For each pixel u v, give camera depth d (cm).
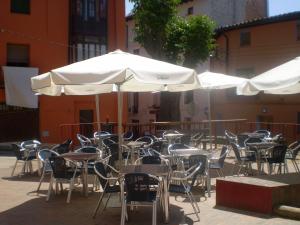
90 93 1252
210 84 1483
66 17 2653
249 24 2812
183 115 3434
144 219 816
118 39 2769
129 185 723
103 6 2744
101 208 892
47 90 1138
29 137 2544
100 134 1433
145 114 3856
